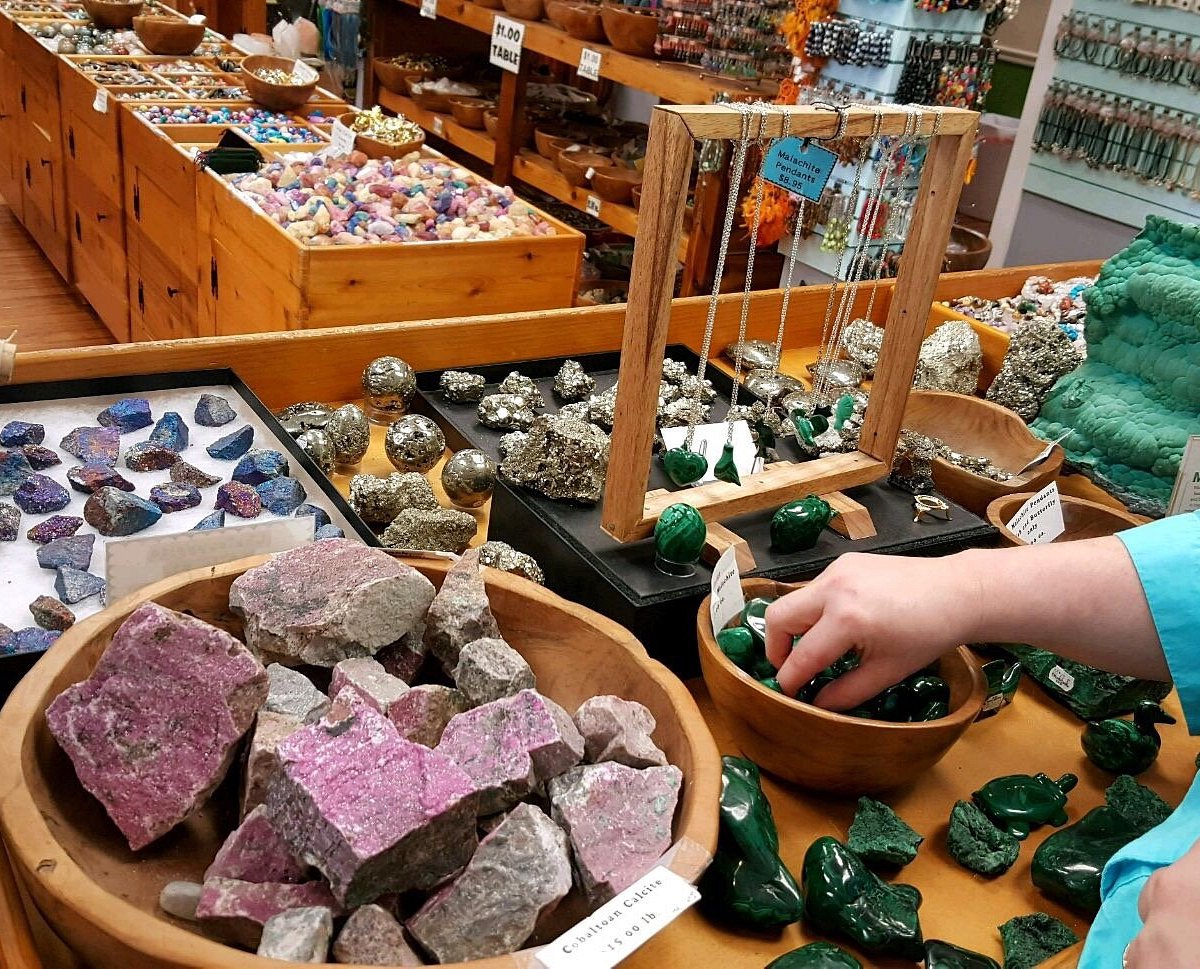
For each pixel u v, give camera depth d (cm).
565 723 87
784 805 105
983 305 239
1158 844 84
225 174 253
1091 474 177
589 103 390
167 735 81
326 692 98
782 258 302
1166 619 91
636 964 86
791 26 276
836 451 157
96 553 127
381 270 210
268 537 115
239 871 76
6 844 70
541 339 186
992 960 88
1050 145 335
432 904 75
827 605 95
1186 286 168
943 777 114
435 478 157
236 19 475
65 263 386
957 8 259
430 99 394
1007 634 95
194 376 158
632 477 118
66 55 343
